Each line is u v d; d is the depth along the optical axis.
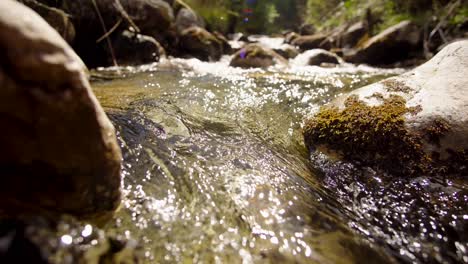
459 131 0.52
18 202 0.30
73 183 0.32
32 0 1.26
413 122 0.56
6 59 0.25
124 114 0.74
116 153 0.37
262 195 0.46
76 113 0.30
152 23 2.02
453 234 0.40
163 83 1.19
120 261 0.31
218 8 2.97
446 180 0.50
